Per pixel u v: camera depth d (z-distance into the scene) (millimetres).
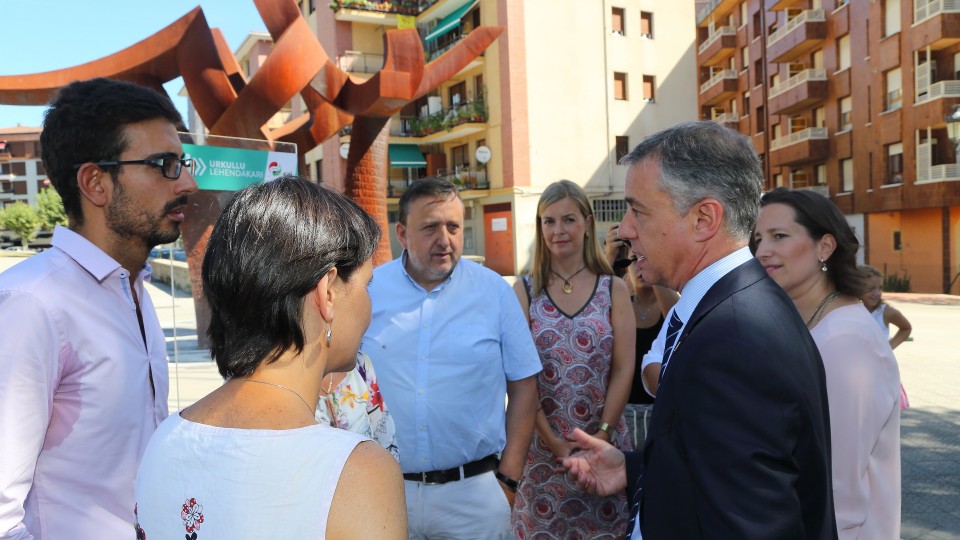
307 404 1035
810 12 29594
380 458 961
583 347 2871
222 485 933
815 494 1245
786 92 31469
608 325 2883
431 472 2373
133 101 1702
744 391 1187
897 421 1801
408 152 29234
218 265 1012
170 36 7043
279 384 1009
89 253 1670
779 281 2012
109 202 1705
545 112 25562
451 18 27312
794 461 1179
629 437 3008
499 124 25719
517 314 2586
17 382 1456
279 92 6926
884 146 26203
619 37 26844
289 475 913
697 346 1271
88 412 1601
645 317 3324
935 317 15680
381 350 2439
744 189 1407
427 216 2383
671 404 1300
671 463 1280
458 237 2443
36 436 1482
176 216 1820
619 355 2875
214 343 1038
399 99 7902
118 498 1646
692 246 1433
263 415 977
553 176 25797
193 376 6621
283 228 1001
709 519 1171
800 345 1292
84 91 1698
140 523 1015
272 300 980
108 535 1620
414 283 2500
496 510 2424
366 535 892
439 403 2369
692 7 28281
